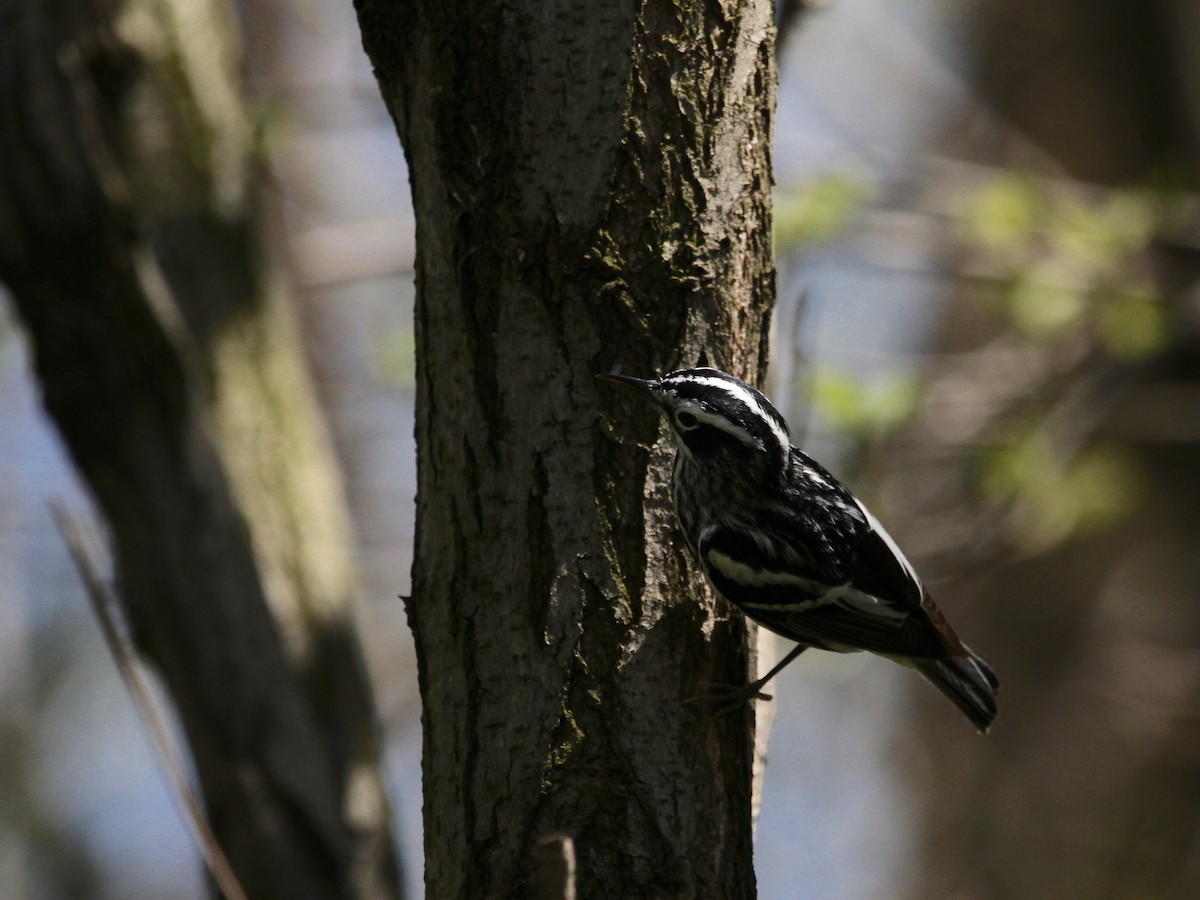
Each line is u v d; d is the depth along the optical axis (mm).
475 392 7301
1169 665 22109
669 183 7340
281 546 11828
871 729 25156
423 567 7480
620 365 7309
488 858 7148
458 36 7250
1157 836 21531
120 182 11000
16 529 21672
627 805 7148
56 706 27078
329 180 25953
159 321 11180
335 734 11836
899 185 20406
